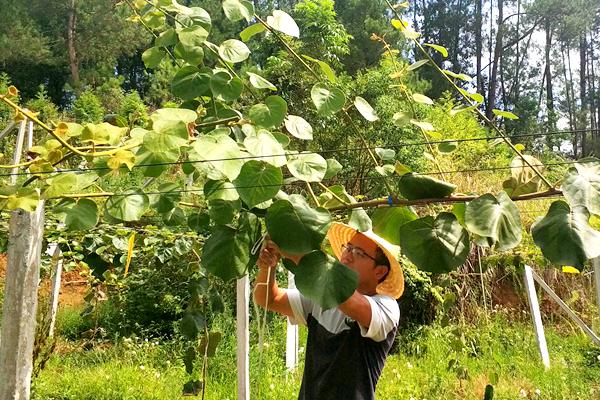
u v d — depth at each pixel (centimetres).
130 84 2684
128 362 534
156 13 214
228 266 170
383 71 880
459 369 414
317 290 160
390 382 476
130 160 150
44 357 457
